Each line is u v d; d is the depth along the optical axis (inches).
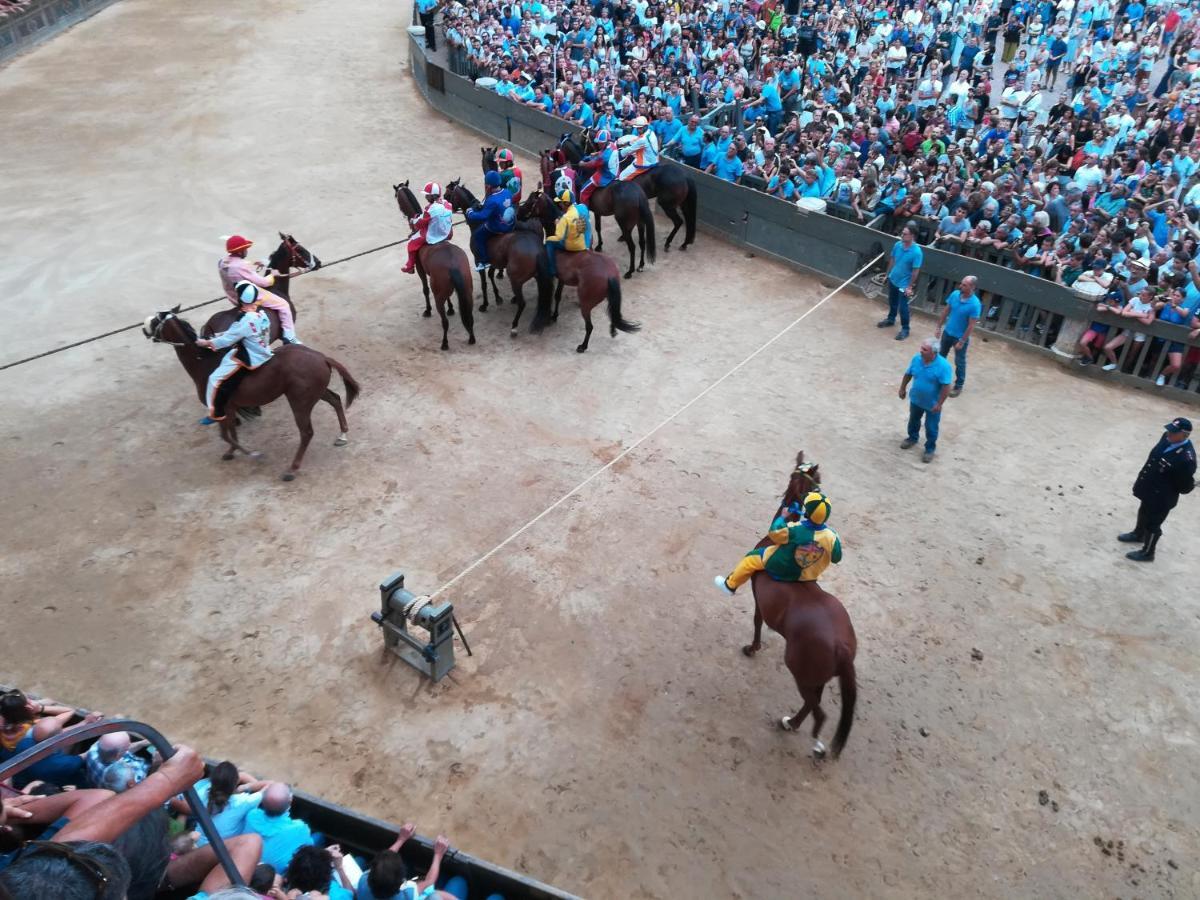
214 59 1100.5
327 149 874.1
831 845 301.1
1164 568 423.2
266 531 430.3
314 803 239.8
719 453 494.3
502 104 894.4
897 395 549.0
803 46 1125.7
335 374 553.0
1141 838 305.9
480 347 590.9
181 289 629.9
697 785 319.3
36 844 82.4
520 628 381.1
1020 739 339.6
